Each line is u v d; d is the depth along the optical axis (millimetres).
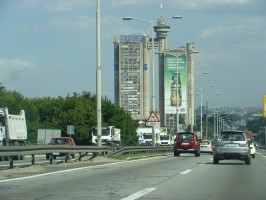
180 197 19688
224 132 43062
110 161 46000
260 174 31703
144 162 44906
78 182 25172
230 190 22438
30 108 130750
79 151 43969
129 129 145500
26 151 34531
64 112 126688
